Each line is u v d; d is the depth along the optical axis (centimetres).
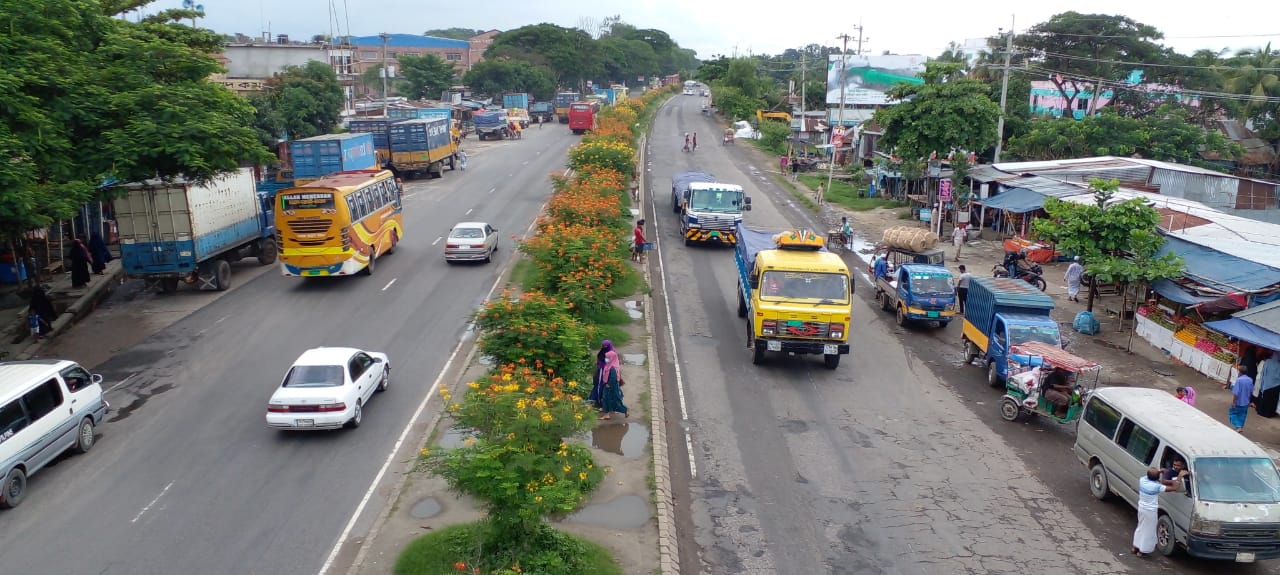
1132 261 2292
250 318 2414
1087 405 1502
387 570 1138
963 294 2617
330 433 1631
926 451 1611
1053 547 1262
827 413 1800
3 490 1309
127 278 2850
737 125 8775
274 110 4962
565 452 1121
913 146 4228
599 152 4525
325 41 7881
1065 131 4816
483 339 1719
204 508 1334
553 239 2361
